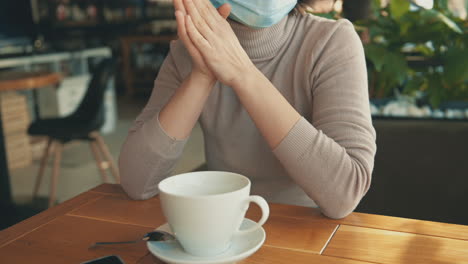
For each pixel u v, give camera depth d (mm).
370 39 2053
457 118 1592
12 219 2760
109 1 7781
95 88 3021
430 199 1438
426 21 1902
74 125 2953
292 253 658
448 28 1880
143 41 7203
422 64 1886
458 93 1869
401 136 1451
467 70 1746
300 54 1036
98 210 840
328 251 664
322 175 808
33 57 4566
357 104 924
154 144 885
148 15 8125
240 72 825
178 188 646
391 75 1818
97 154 3055
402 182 1453
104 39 7703
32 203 3043
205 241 596
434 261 632
